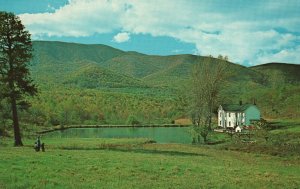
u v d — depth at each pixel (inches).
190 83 4050.2
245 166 1688.0
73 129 5757.9
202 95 3895.2
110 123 7037.4
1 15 2260.1
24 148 2128.4
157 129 5698.8
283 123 4121.6
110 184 1091.3
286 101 5866.1
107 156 1748.3
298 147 2431.1
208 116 3900.1
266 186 1167.6
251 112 4926.2
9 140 2952.8
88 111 7593.5
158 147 2758.4
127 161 1571.1
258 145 2674.7
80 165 1403.8
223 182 1197.7
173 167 1449.3
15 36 2288.4
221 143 3221.0
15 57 2289.6
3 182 1045.8
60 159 1523.1
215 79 3924.7
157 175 1277.1
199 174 1332.4
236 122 5034.5
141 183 1129.4
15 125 2370.8
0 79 2268.7
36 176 1142.3
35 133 4613.7
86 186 1043.9
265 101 6161.4
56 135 4475.9
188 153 2266.2
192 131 3922.2
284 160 2025.1
